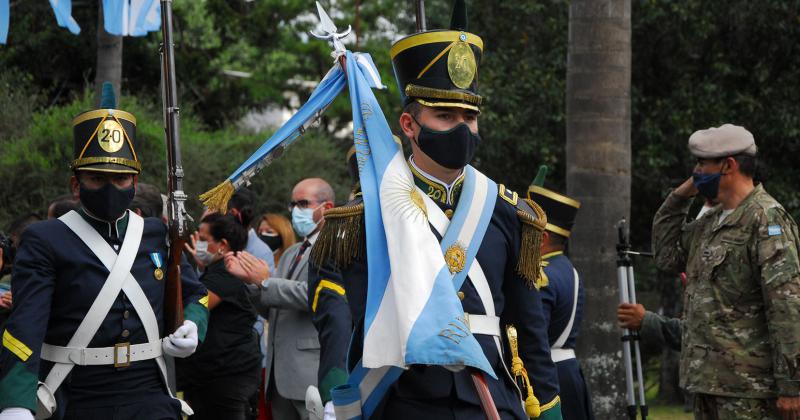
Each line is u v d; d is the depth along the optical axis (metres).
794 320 5.13
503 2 16.41
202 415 6.61
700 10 15.23
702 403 5.58
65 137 17.34
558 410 3.83
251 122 31.61
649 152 15.42
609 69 8.52
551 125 16.28
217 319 6.50
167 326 5.03
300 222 6.61
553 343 5.99
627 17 8.58
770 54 15.49
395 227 3.51
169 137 5.08
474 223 3.62
